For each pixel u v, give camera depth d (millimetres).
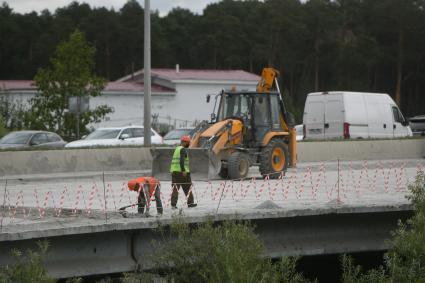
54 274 35062
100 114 130125
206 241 30781
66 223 36312
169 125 162500
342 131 101500
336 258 54031
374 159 95938
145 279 32250
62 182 70188
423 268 32656
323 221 43969
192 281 30484
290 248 42594
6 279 26844
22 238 33219
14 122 135375
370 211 43469
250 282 28766
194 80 179625
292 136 71938
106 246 36938
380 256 52844
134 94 172375
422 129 126500
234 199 51438
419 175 41625
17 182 69562
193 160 65000
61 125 127688
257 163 68812
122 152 79688
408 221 36125
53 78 127500
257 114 69125
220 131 65625
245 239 30547
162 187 61156
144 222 36281
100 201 51594
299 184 63719
